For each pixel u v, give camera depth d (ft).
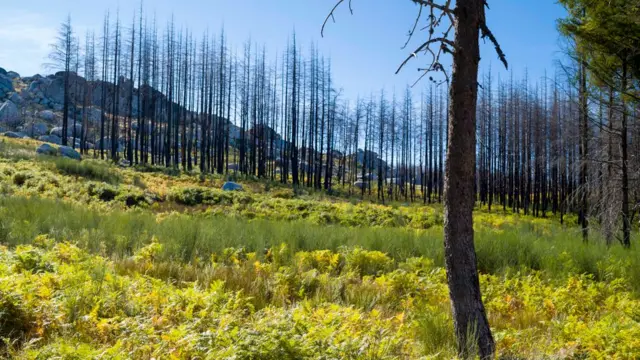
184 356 12.07
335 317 15.14
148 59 176.14
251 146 190.19
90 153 181.88
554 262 33.81
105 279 19.21
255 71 185.88
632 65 39.34
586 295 25.09
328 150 175.42
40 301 15.20
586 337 15.71
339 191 171.73
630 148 49.32
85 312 15.07
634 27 35.55
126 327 14.07
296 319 14.17
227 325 13.91
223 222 44.70
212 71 178.19
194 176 138.82
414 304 22.18
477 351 13.41
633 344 14.71
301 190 141.69
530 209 161.58
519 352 15.37
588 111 46.65
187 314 15.49
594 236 51.49
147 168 142.41
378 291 23.41
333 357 11.50
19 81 352.90
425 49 15.08
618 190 45.98
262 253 32.53
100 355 11.48
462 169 14.35
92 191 76.43
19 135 209.46
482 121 170.19
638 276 30.89
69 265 21.56
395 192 191.01
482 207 160.25
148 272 24.25
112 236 34.09
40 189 72.38
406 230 52.31
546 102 153.28
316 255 31.30
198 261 28.17
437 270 29.37
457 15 14.58
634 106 41.34
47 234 32.65
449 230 14.48
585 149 51.98
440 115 183.83
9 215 38.81
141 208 69.97
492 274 32.19
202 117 182.50
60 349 11.56
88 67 190.80
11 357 11.94
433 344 15.08
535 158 155.74
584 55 42.24
